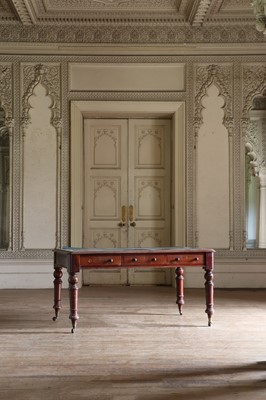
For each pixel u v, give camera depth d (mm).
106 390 2959
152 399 2811
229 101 7688
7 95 7598
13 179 7559
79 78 7629
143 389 2977
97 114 7750
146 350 3871
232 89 7695
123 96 7625
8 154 8469
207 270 4805
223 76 7691
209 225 7625
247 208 9070
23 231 7520
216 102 7691
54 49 7609
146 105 7629
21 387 3012
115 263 4625
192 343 4094
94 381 3125
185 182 7637
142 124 7898
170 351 3840
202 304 6027
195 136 7648
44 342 4145
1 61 7586
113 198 7863
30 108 7602
